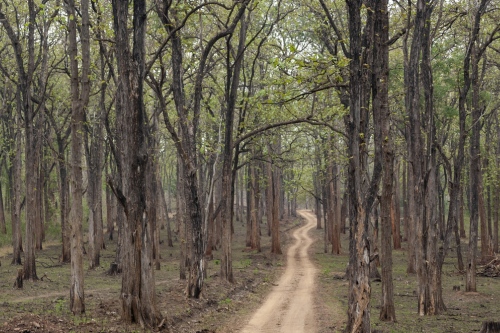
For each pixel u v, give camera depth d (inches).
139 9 609.3
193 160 829.2
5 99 1457.9
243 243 2121.1
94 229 1270.9
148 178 1135.0
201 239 814.5
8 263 1247.5
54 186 2047.2
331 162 1460.4
